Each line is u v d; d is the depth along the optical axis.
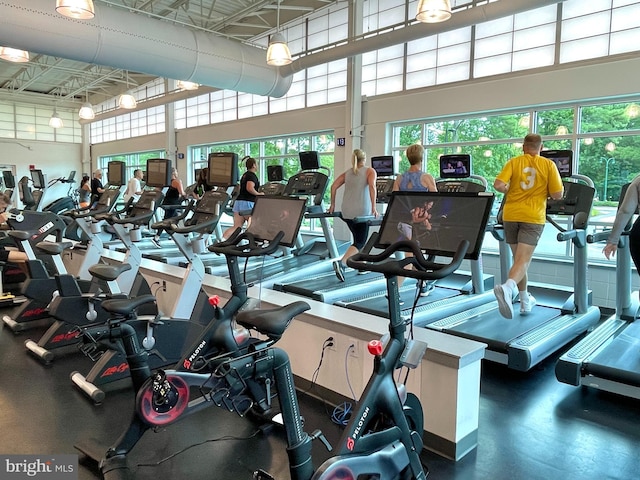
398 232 2.03
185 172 12.48
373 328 2.74
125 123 15.07
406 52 7.67
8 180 11.86
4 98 15.37
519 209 3.64
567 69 5.91
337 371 2.93
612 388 2.99
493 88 6.59
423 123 7.59
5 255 6.12
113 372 3.31
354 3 7.80
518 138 6.60
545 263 6.20
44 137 16.47
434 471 2.31
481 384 3.37
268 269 6.34
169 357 3.53
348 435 1.69
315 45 9.04
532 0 4.77
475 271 4.92
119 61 5.95
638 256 2.96
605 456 2.45
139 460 2.41
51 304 3.75
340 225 8.67
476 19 5.21
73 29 5.38
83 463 2.39
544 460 2.41
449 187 5.02
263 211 2.72
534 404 3.05
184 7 8.86
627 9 5.54
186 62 6.47
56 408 2.97
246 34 10.28
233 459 2.43
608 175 5.91
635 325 3.88
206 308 3.92
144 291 4.49
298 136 9.83
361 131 8.23
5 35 5.05
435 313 4.29
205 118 11.88
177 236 3.59
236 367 1.85
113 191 5.19
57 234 4.69
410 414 2.07
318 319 3.00
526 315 4.21
